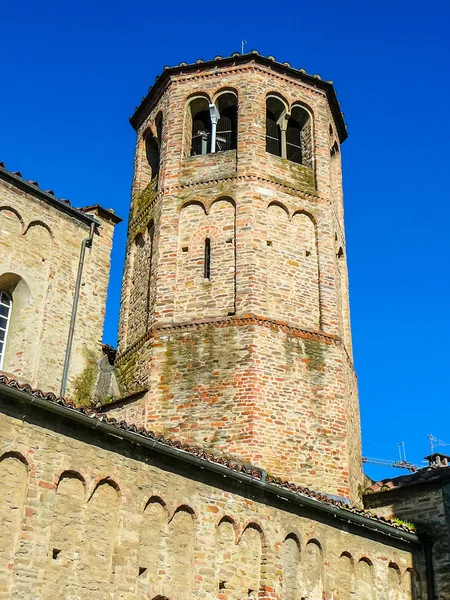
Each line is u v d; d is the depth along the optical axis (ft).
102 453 55.77
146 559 55.83
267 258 91.30
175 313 89.71
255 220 92.89
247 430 79.71
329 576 67.26
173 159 99.91
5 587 47.80
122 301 99.55
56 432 53.57
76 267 82.58
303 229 96.32
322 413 84.38
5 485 50.06
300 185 98.94
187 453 59.77
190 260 92.73
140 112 112.78
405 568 75.10
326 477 80.94
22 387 51.72
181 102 103.86
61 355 77.61
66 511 52.60
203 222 94.73
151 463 58.59
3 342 75.97
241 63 104.17
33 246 79.36
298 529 66.49
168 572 56.70
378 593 71.31
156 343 87.76
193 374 84.74
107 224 88.28
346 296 102.63
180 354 86.33
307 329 88.99
